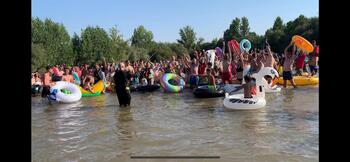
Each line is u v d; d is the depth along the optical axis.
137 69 22.14
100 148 7.25
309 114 10.08
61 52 52.69
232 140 7.55
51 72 19.77
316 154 6.44
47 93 16.61
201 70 18.84
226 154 6.59
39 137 8.28
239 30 83.56
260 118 9.75
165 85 17.83
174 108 12.23
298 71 19.44
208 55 23.52
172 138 7.89
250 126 8.80
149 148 7.14
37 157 6.72
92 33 58.12
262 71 12.15
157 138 7.93
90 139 8.01
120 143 7.59
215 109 11.67
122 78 12.95
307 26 54.25
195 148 7.04
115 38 61.28
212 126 8.98
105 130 8.88
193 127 8.95
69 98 14.63
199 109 11.80
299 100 12.73
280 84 18.12
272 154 6.52
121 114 11.24
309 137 7.58
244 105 11.27
